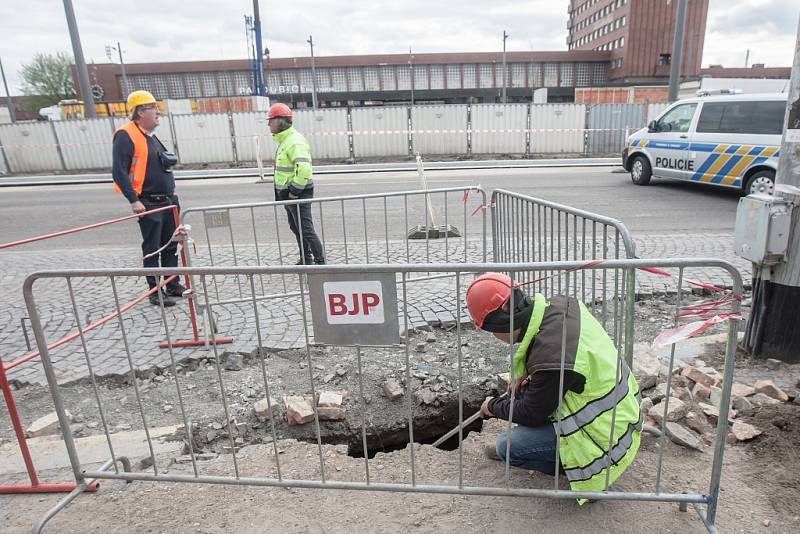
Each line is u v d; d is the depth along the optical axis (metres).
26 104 61.56
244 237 8.48
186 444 3.08
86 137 19.53
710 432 2.89
